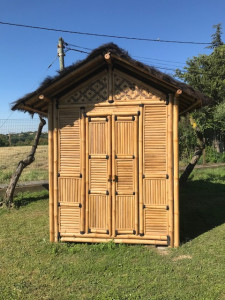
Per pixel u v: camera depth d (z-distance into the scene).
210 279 3.43
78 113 4.48
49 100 4.45
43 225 5.62
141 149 4.36
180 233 5.04
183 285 3.30
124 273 3.62
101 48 3.96
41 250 4.37
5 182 9.11
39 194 8.23
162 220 4.38
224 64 17.39
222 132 15.33
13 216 6.31
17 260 4.05
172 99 4.29
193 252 4.19
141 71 4.10
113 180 4.42
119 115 4.38
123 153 4.40
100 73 4.41
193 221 5.75
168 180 4.33
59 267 3.81
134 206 4.42
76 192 4.54
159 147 4.34
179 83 4.02
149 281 3.42
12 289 3.31
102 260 3.98
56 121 4.54
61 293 3.22
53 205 4.61
